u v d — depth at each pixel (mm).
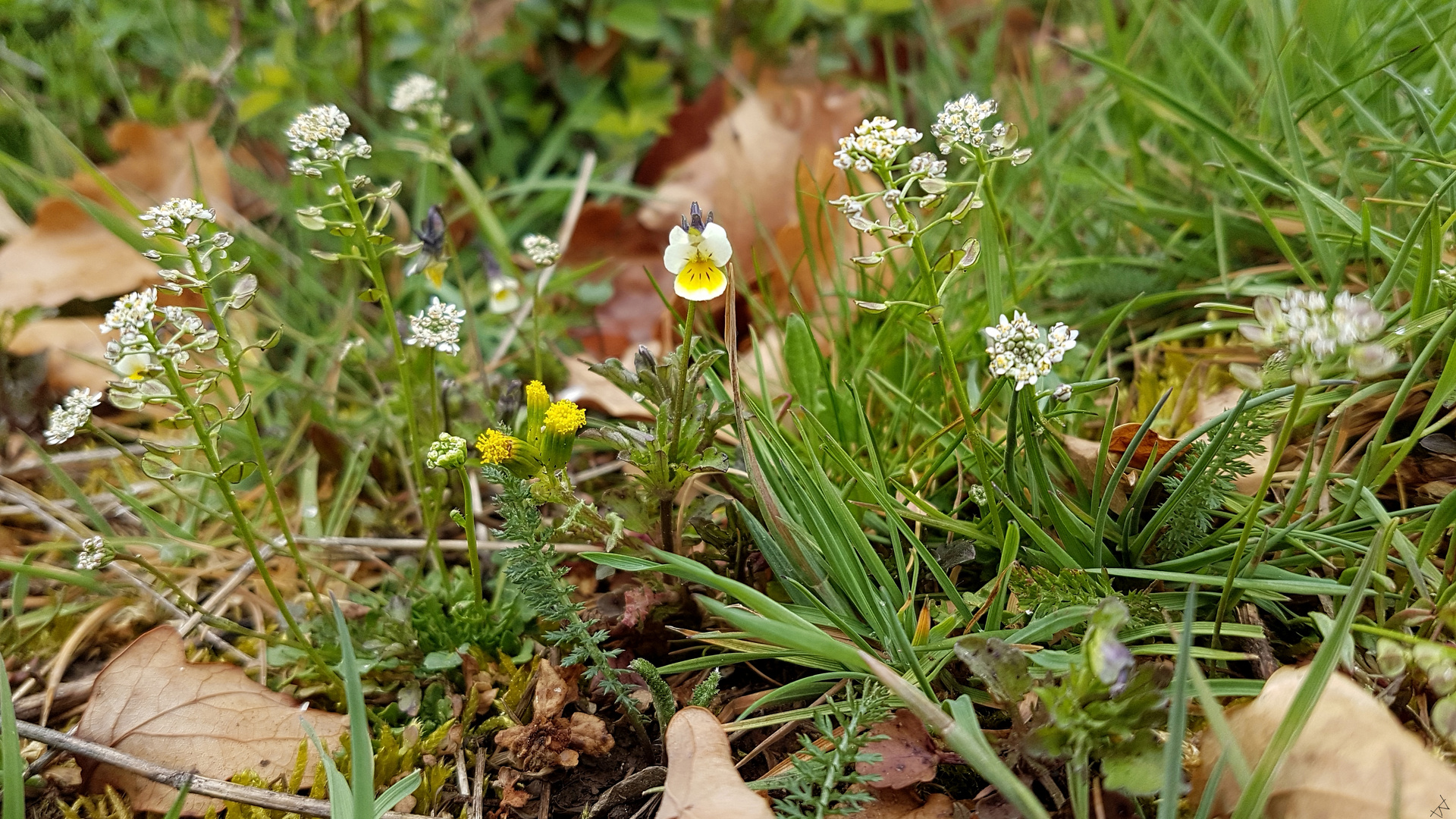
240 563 381
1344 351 265
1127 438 337
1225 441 312
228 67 522
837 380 384
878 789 296
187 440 418
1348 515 315
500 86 572
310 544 377
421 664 345
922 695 284
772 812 285
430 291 463
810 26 638
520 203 528
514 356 433
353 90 535
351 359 428
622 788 312
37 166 486
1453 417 325
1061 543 331
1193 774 289
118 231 423
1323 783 270
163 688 323
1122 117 477
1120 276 409
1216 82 454
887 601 313
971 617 318
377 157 513
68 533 391
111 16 512
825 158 487
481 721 338
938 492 365
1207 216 405
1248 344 371
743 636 324
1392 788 265
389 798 297
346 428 420
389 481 412
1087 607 304
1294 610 324
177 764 316
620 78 582
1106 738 279
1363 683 297
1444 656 286
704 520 339
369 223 479
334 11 506
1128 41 470
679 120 567
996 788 289
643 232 497
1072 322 411
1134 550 322
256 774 314
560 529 320
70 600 369
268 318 442
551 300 477
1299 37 416
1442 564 322
